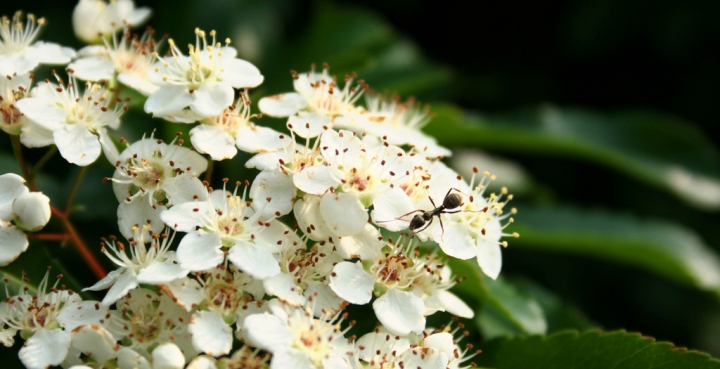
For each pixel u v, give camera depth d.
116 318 0.17
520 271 0.26
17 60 0.19
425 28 0.31
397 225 0.18
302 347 0.17
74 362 0.17
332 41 0.23
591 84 0.30
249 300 0.17
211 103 0.18
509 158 0.29
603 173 0.29
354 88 0.20
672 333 0.27
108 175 0.20
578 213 0.23
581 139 0.23
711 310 0.27
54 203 0.20
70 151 0.18
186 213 0.18
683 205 0.29
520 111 0.24
